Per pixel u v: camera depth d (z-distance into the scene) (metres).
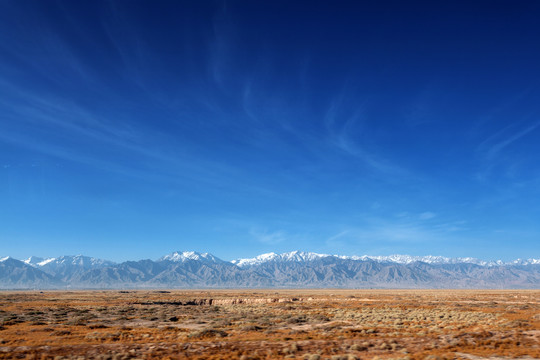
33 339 43.66
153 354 34.44
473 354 33.06
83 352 35.34
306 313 76.56
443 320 58.56
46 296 170.62
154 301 121.56
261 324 58.31
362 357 32.53
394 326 51.66
